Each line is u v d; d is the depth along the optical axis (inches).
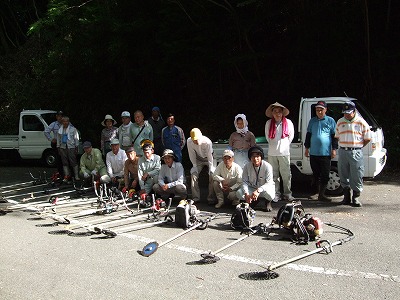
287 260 210.4
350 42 521.0
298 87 553.9
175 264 215.9
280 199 350.3
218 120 602.2
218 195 332.8
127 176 371.9
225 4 519.2
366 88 522.0
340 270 201.2
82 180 450.9
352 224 274.2
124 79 631.2
